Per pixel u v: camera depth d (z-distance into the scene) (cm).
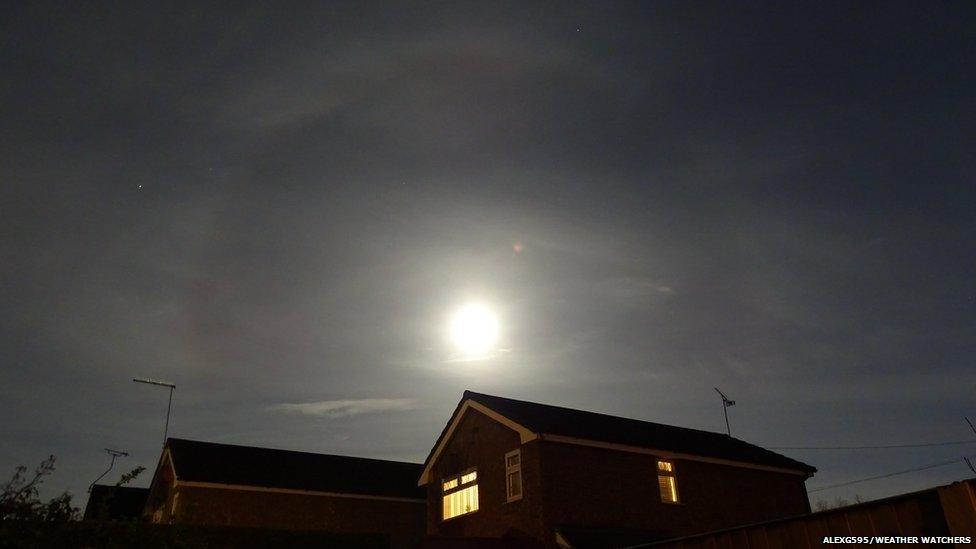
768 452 2770
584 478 2109
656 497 2214
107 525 741
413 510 3136
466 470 2394
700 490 2323
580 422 2422
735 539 1133
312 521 2881
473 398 2447
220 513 2712
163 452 3123
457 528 2347
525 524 2044
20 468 704
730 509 2353
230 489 2769
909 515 902
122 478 772
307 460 3266
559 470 2083
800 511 2517
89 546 718
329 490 2941
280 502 2853
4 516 683
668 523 2188
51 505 712
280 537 1827
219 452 3058
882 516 932
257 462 3053
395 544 1983
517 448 2191
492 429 2333
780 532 1059
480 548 1953
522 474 2120
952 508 845
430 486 2553
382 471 3372
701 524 2253
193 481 2692
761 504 2442
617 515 2106
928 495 885
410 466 3556
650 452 2266
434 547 1977
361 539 1931
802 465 2609
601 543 1925
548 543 1944
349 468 3297
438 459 2558
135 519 771
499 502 2186
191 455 2934
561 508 2020
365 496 3012
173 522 816
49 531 698
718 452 2488
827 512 998
